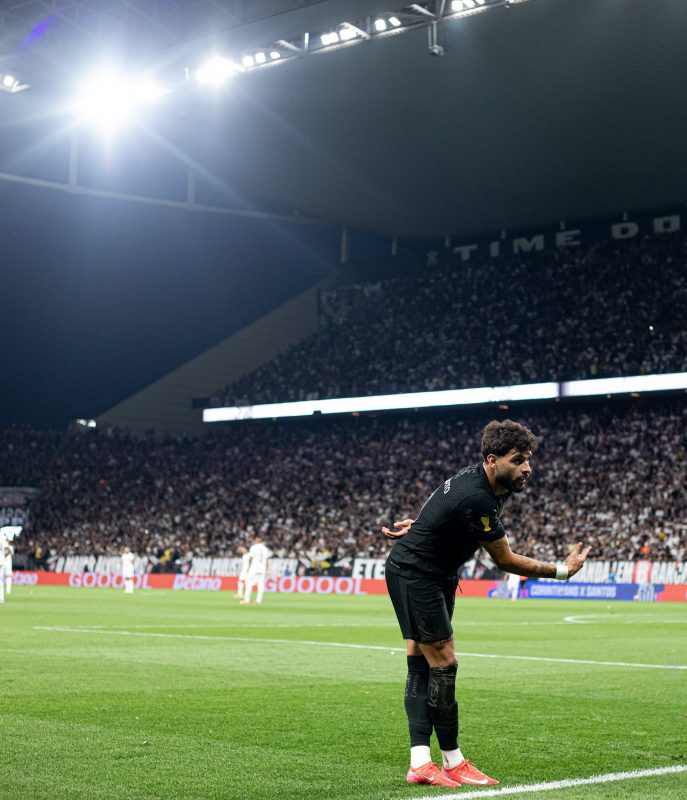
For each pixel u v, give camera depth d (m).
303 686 11.48
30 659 14.11
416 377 60.66
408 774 6.51
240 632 20.17
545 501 51.06
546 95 42.69
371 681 12.01
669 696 10.86
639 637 20.16
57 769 6.71
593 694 11.00
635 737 8.24
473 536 6.42
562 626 23.69
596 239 61.56
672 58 38.59
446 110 44.50
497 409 58.25
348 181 55.38
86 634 18.88
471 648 17.17
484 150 49.62
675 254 58.56
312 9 32.19
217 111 44.50
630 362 54.91
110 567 54.06
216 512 58.84
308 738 8.11
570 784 6.35
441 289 65.06
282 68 39.62
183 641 17.62
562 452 53.91
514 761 7.19
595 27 36.12
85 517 59.75
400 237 66.50
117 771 6.68
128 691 10.80
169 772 6.68
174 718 9.00
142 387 65.25
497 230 63.56
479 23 35.97
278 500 58.53
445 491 6.54
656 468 50.56
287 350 68.50
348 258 68.94
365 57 38.72
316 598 40.09
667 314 56.28
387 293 66.81
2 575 32.31
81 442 63.25
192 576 51.91
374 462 58.78
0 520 59.56
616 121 45.53
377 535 51.88
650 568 42.28
